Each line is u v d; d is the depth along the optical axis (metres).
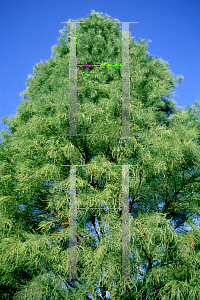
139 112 5.02
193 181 4.64
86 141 4.79
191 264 3.58
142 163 4.09
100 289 4.03
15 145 4.64
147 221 3.72
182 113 6.36
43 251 3.60
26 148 4.36
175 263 3.78
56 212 4.85
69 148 4.16
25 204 4.67
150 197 5.07
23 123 6.02
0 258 3.24
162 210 5.01
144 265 4.11
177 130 4.49
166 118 6.96
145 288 3.92
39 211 5.04
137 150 4.05
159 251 3.85
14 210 4.36
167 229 3.62
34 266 3.68
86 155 5.23
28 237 3.86
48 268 3.70
